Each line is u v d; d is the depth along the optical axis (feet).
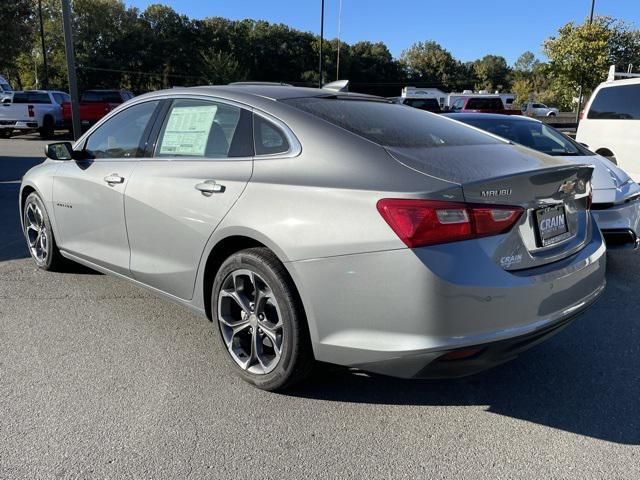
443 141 10.18
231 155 10.52
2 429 8.80
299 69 269.64
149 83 214.28
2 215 24.36
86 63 188.24
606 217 16.81
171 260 11.39
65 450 8.31
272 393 10.11
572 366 11.35
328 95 11.51
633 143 27.20
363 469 8.08
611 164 19.20
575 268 9.38
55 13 179.93
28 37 95.96
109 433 8.76
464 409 9.76
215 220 10.14
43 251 16.44
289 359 9.38
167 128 12.01
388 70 322.14
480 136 11.34
